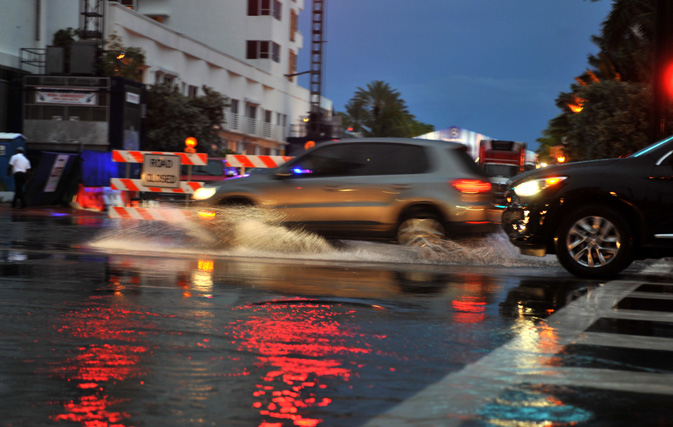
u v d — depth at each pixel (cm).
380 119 10281
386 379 408
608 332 541
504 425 333
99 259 979
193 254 1093
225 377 410
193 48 4938
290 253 1143
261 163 1378
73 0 3722
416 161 1123
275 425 332
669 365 444
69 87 3080
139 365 434
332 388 390
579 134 3694
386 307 638
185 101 4091
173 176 1442
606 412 353
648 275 945
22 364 434
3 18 3152
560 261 898
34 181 2266
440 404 363
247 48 6381
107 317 573
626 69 4062
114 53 3394
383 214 1112
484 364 442
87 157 2428
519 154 4266
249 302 654
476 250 1105
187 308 617
